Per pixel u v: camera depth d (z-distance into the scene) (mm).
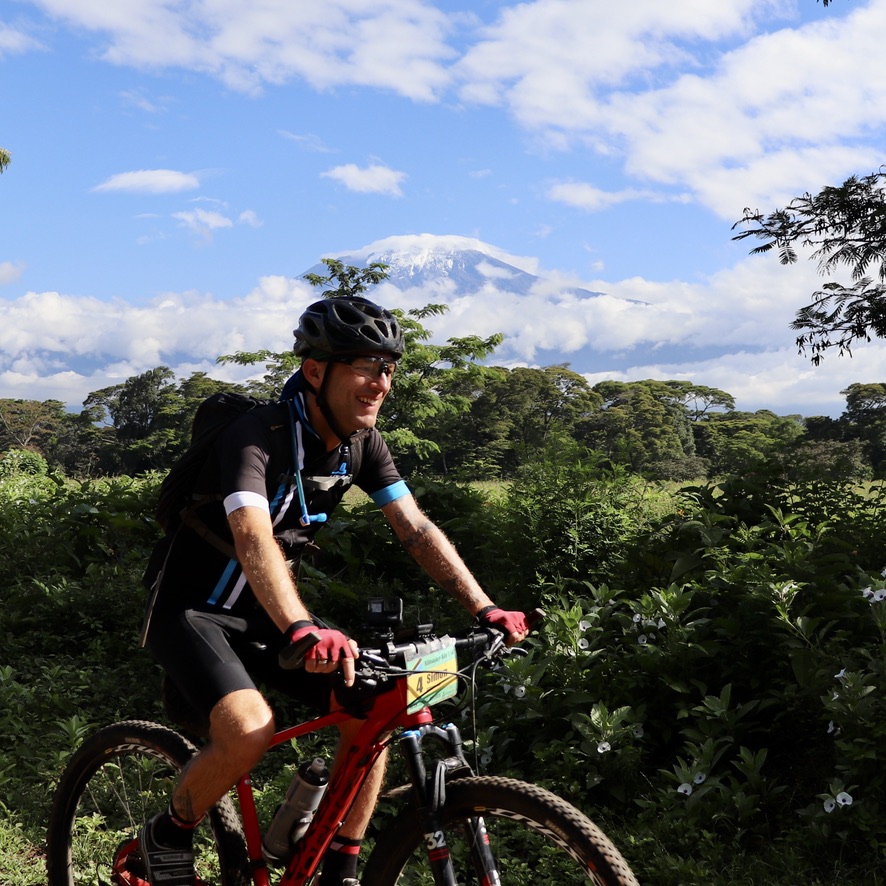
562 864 3533
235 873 2832
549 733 4844
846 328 15977
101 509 8680
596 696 4887
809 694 4453
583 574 6918
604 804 4473
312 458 2771
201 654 2693
